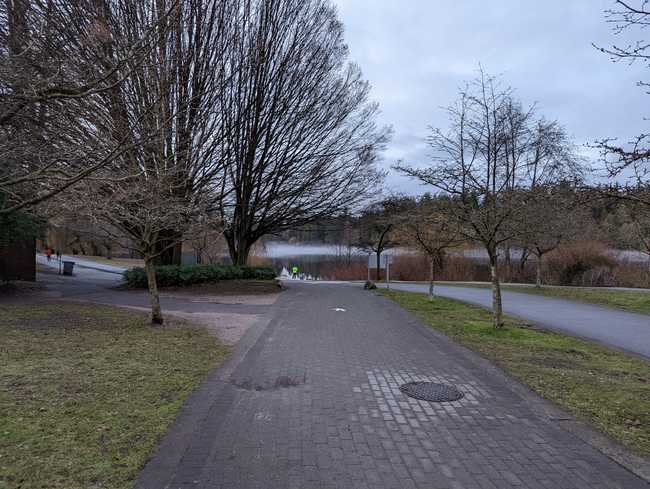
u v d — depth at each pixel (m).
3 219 12.86
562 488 3.50
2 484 3.23
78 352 7.12
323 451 4.05
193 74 14.83
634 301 17.62
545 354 8.34
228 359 7.17
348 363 7.26
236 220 23.39
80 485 3.29
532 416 5.05
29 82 4.64
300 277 41.25
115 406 4.85
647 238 19.09
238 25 19.08
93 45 6.58
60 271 28.39
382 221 22.09
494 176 10.87
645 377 7.04
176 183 12.22
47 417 4.45
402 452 4.07
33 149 5.84
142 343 8.01
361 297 18.25
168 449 3.94
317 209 24.73
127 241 14.88
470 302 17.61
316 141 23.58
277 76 21.77
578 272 31.56
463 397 5.67
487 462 3.91
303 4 22.48
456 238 16.55
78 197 7.77
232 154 20.50
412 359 7.64
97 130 8.87
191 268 20.36
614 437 4.52
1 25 5.38
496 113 11.75
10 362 6.34
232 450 4.00
